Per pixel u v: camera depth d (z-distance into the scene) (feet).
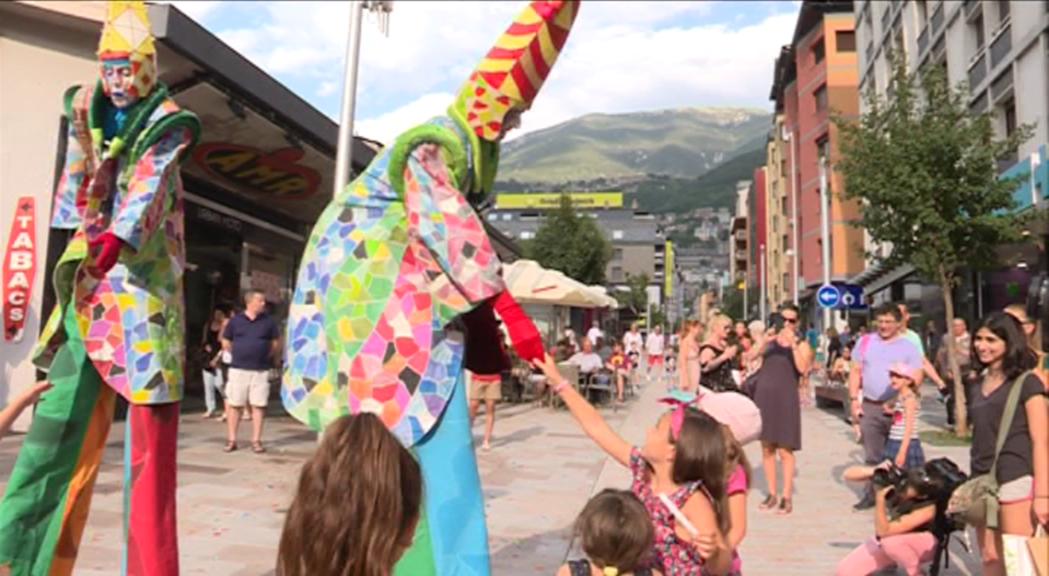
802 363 26.32
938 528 16.89
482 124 11.64
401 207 11.57
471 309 11.12
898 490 17.21
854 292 75.41
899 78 48.11
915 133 44.24
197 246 47.42
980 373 15.23
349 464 6.56
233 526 20.72
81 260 11.91
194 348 47.80
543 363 11.76
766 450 26.48
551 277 56.85
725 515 11.28
